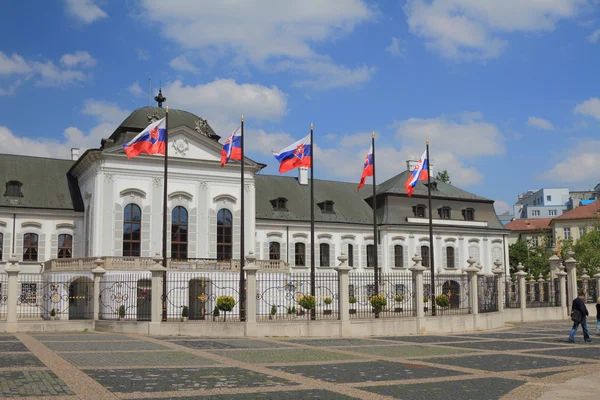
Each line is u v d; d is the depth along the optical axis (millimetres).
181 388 14539
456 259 68750
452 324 32094
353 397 13867
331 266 62750
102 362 18500
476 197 72812
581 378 16562
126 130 53469
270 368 18047
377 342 26234
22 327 29953
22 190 53531
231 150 35094
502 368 18594
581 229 103875
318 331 28797
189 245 51531
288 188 66000
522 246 94562
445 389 15031
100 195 48969
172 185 51562
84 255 52500
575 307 27234
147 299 38188
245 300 31391
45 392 13656
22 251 51625
